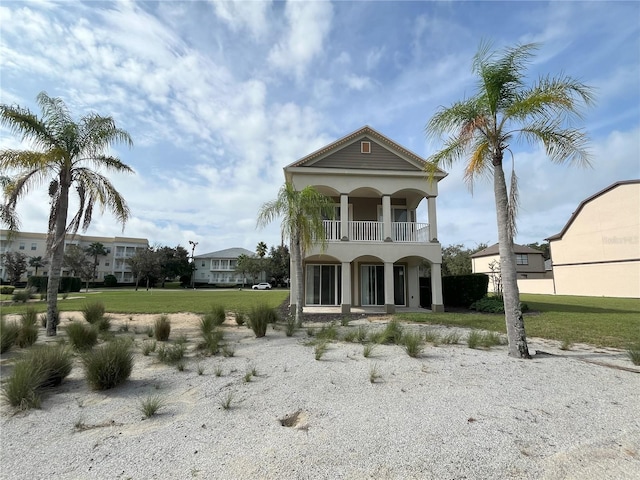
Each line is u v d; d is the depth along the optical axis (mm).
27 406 4418
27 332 8203
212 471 2916
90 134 10539
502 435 3492
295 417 4051
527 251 44875
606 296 28172
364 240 16031
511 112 7195
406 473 2846
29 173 10109
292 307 14820
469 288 17312
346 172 16078
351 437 3488
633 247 26375
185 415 4160
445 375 5543
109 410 4363
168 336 8961
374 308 17203
